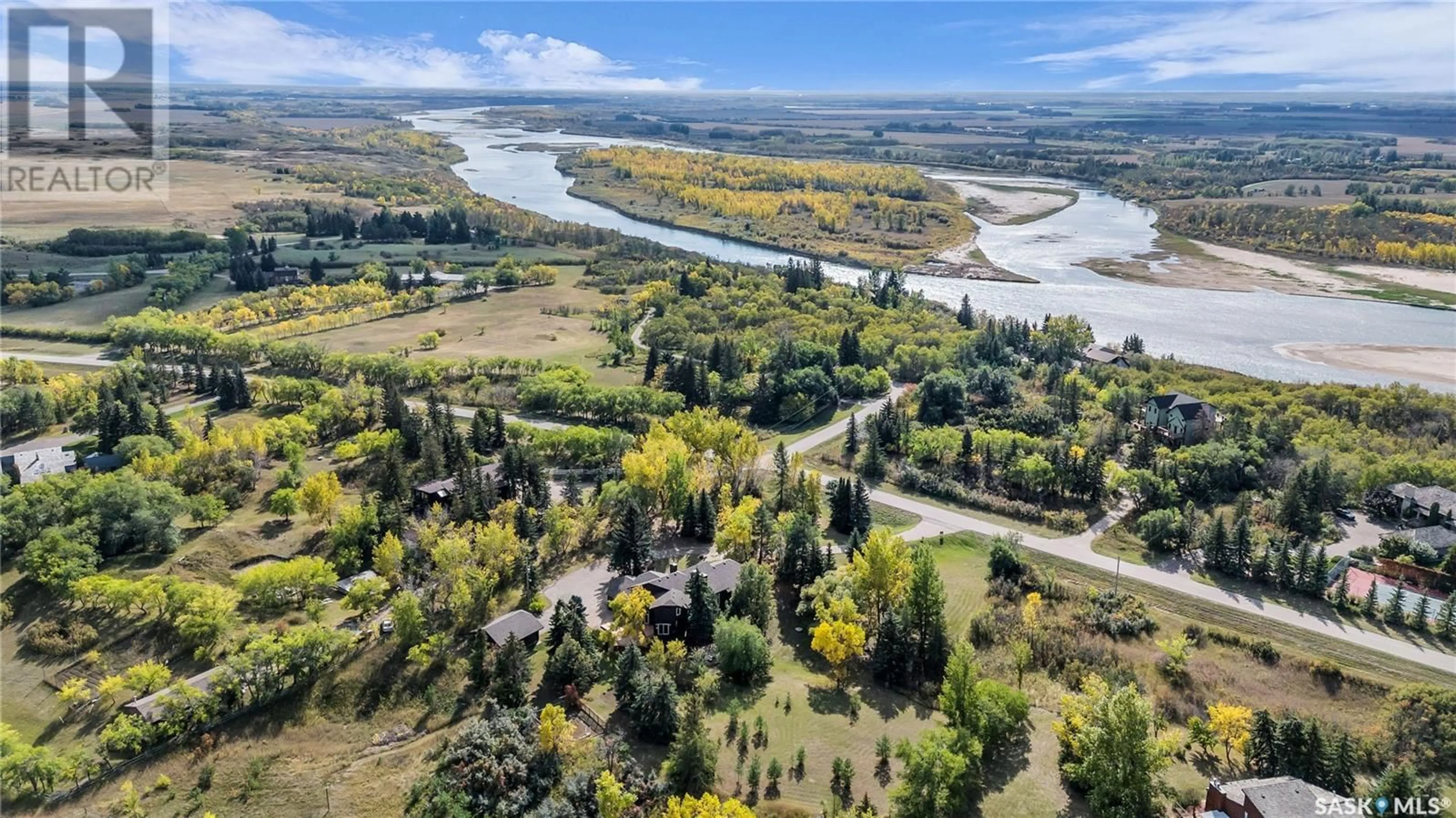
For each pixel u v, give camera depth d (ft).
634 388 599.57
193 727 293.02
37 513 394.11
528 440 536.01
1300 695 319.47
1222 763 283.38
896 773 278.67
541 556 402.11
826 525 451.53
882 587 353.51
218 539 404.98
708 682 313.73
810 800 266.98
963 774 264.31
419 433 511.81
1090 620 364.99
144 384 620.90
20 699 309.42
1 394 561.84
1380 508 450.30
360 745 294.66
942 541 438.40
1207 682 326.65
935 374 626.23
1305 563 377.71
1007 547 400.47
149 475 449.48
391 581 374.63
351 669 319.68
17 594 360.89
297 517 437.17
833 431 588.50
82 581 344.08
